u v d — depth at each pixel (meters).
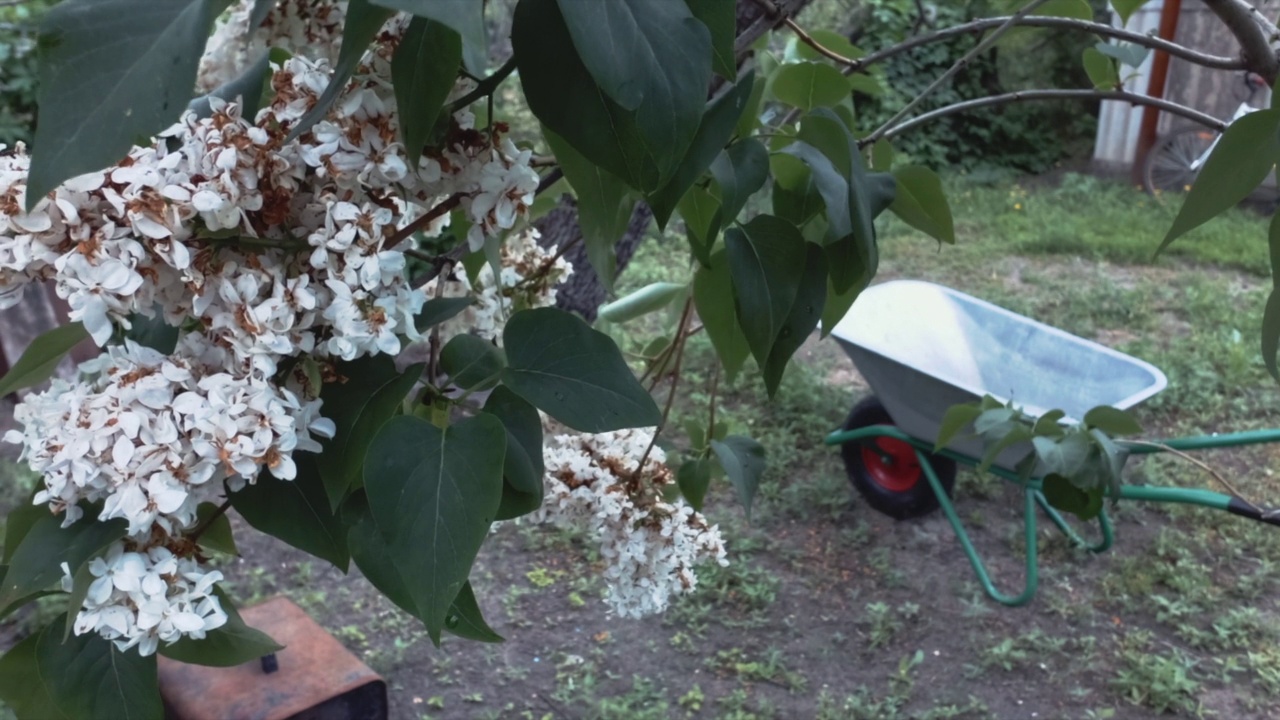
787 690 3.44
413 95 0.77
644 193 0.81
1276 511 2.79
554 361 0.92
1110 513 4.43
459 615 0.94
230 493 0.89
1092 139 11.80
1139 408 5.33
